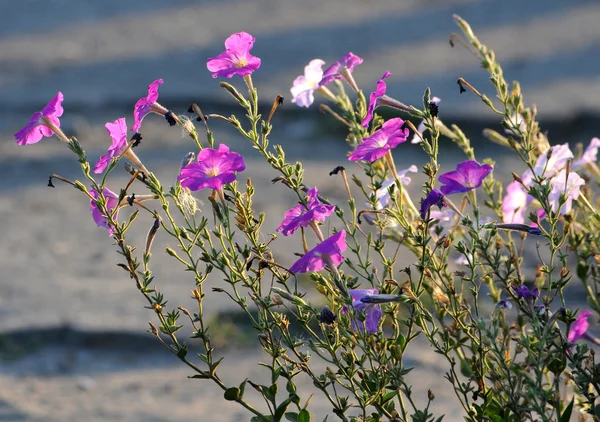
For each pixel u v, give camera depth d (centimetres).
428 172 413
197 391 772
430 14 2030
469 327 441
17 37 2048
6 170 1354
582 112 1385
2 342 872
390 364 438
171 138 1448
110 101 1596
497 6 2041
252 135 420
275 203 1182
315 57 1781
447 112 1405
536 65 1647
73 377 814
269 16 2109
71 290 976
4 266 1048
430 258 436
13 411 721
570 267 943
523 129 541
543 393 394
